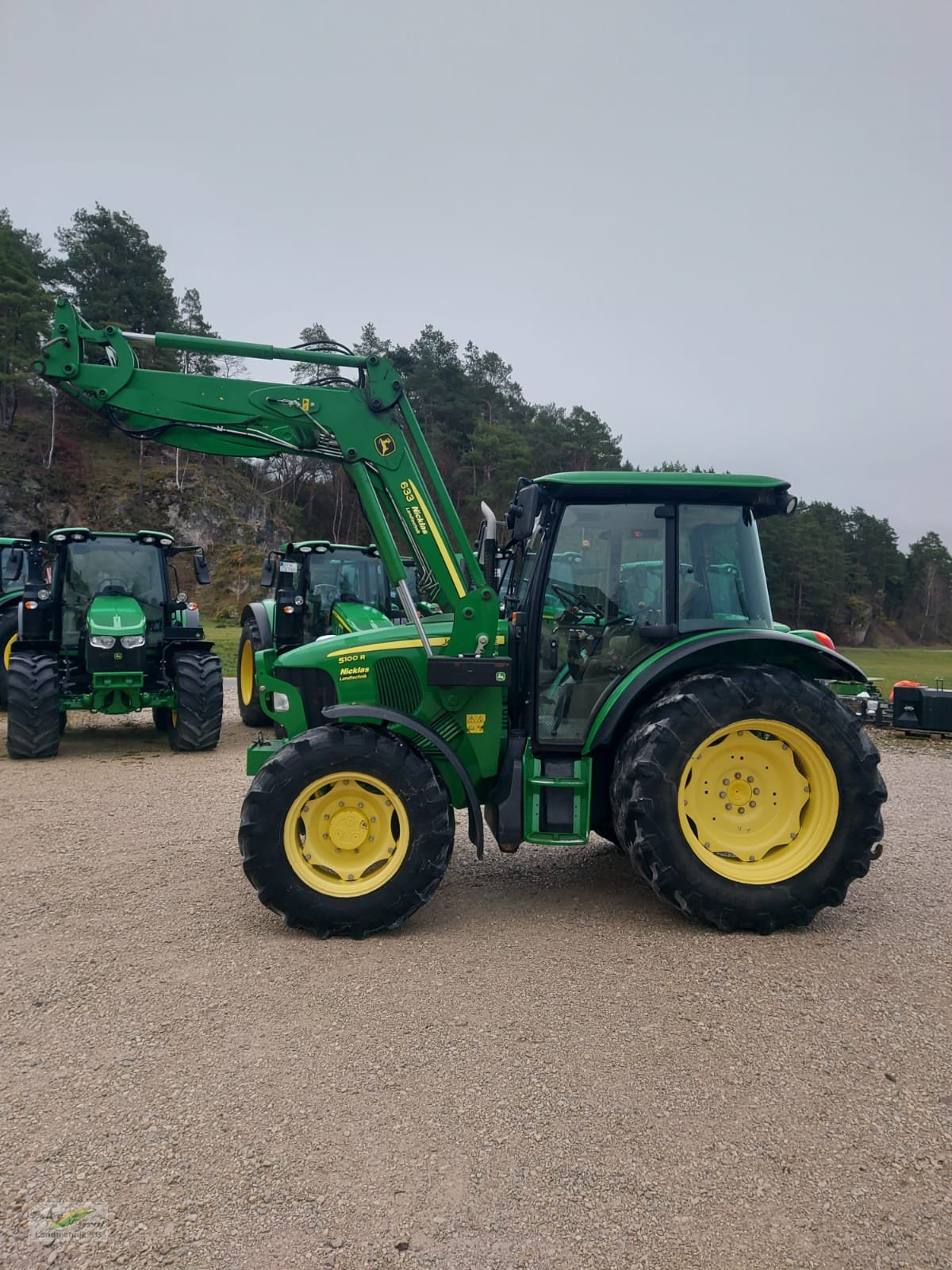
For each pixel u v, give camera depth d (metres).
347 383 4.51
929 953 3.79
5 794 7.10
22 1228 2.11
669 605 4.34
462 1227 2.12
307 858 4.02
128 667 8.84
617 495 4.39
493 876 4.93
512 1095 2.67
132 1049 2.96
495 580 4.45
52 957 3.73
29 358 51.75
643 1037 3.04
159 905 4.40
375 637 4.53
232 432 4.53
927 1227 2.12
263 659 5.31
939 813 6.66
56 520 48.78
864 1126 2.52
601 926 4.12
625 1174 2.31
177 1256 2.02
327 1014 3.21
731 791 4.12
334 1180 2.28
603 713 4.20
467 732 4.32
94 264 56.22
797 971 3.59
